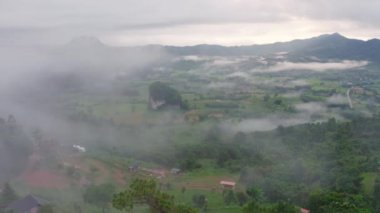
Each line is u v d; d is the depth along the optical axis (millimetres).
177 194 139875
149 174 164750
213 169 170375
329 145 181125
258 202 125750
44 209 103625
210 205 128750
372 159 162000
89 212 115062
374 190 131500
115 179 153625
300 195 127438
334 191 127875
